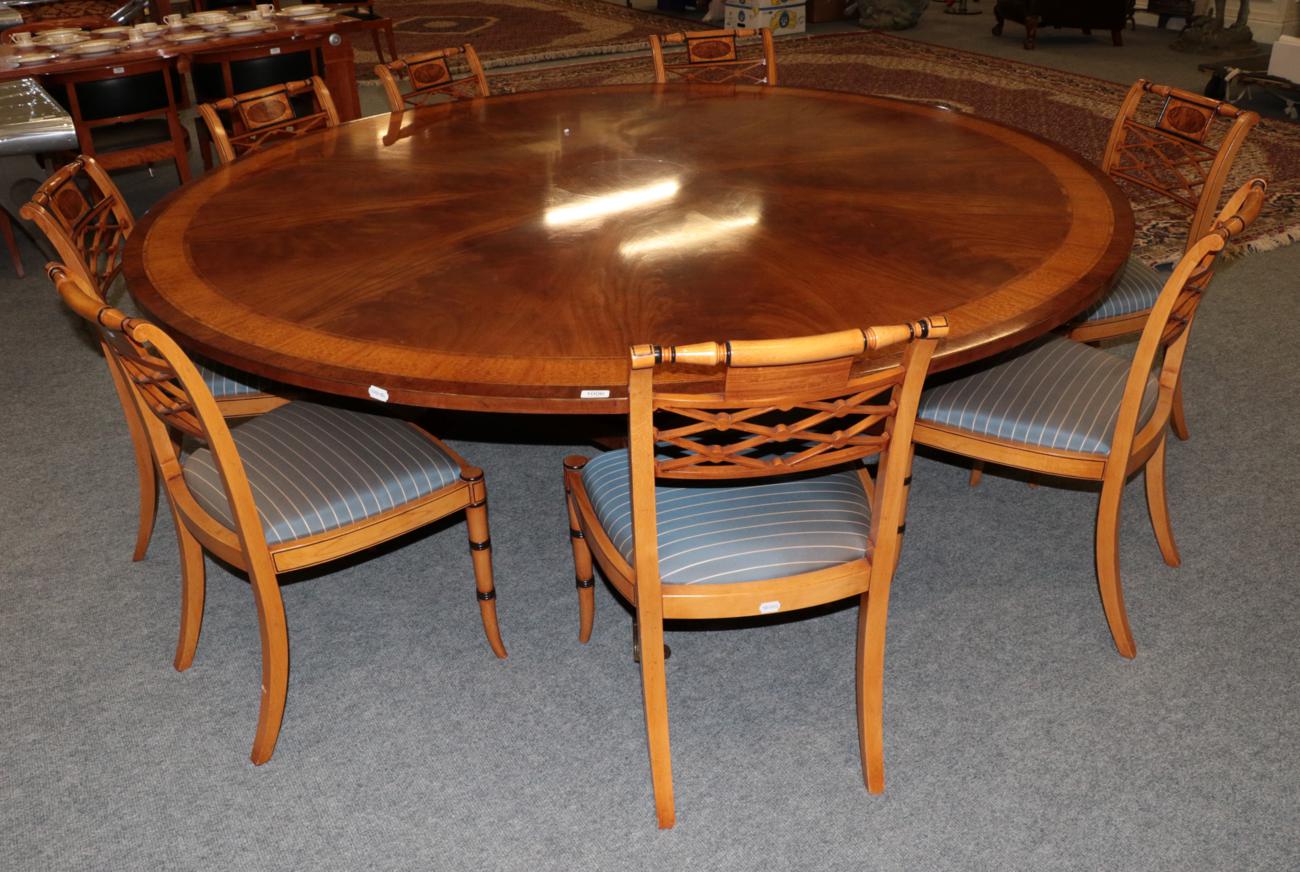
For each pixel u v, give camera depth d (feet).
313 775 6.11
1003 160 8.64
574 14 31.48
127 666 6.97
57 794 6.02
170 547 8.16
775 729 6.37
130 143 13.92
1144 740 6.19
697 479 5.86
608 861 5.54
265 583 5.83
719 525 5.57
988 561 7.79
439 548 8.13
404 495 6.17
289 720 6.50
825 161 8.73
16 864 5.60
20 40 14.25
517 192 8.13
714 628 7.20
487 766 6.15
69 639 7.22
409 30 29.40
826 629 7.16
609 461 6.26
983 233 7.11
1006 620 7.19
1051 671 6.73
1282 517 8.15
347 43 15.31
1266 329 11.14
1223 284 12.26
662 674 5.49
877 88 21.71
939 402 6.88
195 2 24.40
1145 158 16.62
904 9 27.86
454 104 10.95
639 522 5.03
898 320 5.87
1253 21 25.62
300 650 7.08
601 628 7.25
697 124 9.96
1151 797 5.82
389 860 5.57
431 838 5.70
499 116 10.44
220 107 9.65
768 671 6.82
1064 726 6.30
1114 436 6.35
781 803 5.86
